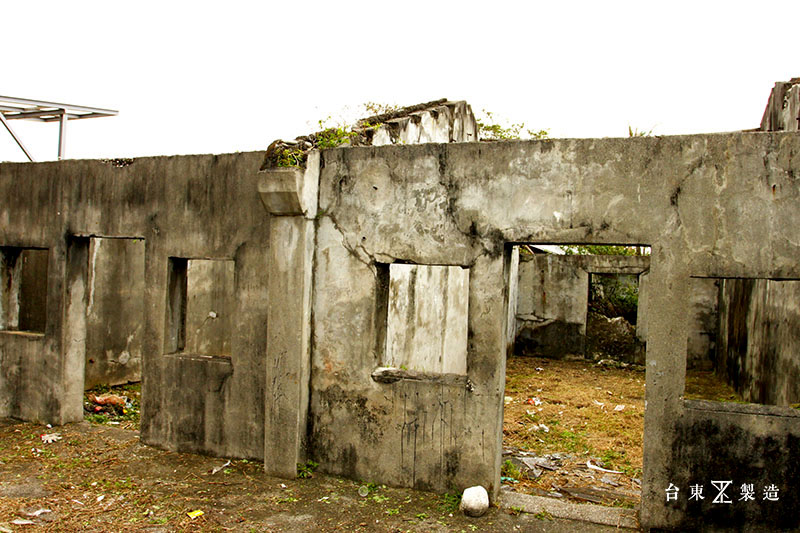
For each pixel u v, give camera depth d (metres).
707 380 12.05
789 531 4.57
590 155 4.96
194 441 6.39
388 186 5.55
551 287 14.24
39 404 7.42
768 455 4.59
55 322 7.30
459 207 5.31
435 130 9.19
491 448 5.22
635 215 4.86
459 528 4.78
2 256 7.72
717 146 4.66
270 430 5.78
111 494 5.37
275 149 5.62
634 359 13.51
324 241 5.78
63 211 7.20
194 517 4.92
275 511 5.05
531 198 5.11
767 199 4.57
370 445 5.62
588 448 7.24
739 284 10.67
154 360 6.59
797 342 7.21
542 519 4.98
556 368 12.99
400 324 7.96
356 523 4.85
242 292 6.16
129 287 10.46
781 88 8.82
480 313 5.25
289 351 5.70
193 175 6.43
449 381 5.37
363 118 7.82
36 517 4.91
